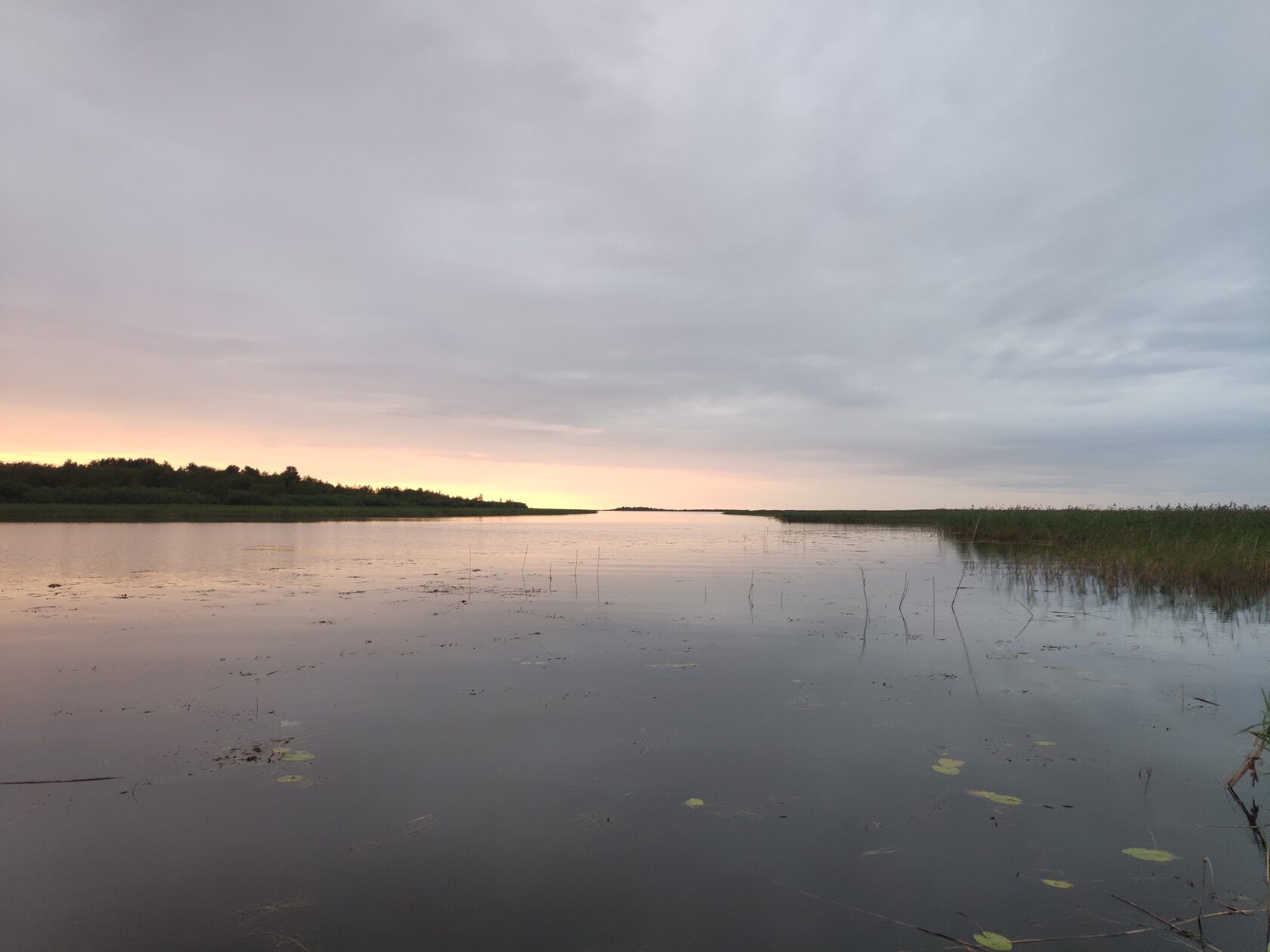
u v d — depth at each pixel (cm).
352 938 351
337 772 541
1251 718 670
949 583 1628
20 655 894
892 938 355
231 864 417
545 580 1691
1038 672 826
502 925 362
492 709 685
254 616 1172
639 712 678
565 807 487
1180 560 1602
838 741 607
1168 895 393
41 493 5428
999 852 434
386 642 974
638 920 366
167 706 693
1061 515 2756
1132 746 599
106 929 357
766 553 2469
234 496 6488
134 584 1563
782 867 416
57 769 545
